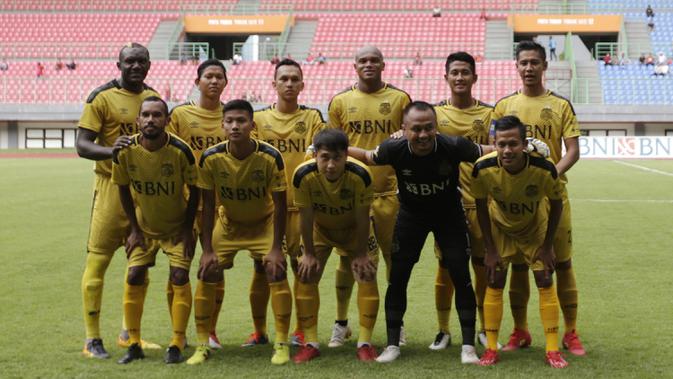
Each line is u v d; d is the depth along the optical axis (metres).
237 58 41.41
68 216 13.75
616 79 38.97
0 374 4.84
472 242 5.86
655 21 43.25
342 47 42.47
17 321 6.32
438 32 43.06
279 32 43.62
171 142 5.24
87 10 45.91
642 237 11.21
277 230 5.32
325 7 46.09
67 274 8.46
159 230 5.45
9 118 39.06
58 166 27.77
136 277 5.32
